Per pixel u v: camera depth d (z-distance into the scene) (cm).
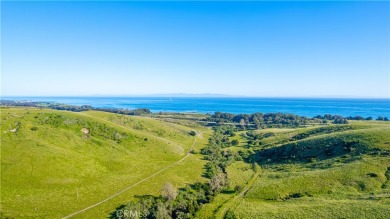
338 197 7006
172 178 10088
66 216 6838
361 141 10650
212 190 8781
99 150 11850
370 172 8081
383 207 5684
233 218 6450
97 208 7369
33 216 6681
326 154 10919
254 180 9875
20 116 12431
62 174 9269
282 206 6888
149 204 7406
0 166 8862
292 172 9888
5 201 7288
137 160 12069
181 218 6762
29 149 10006
